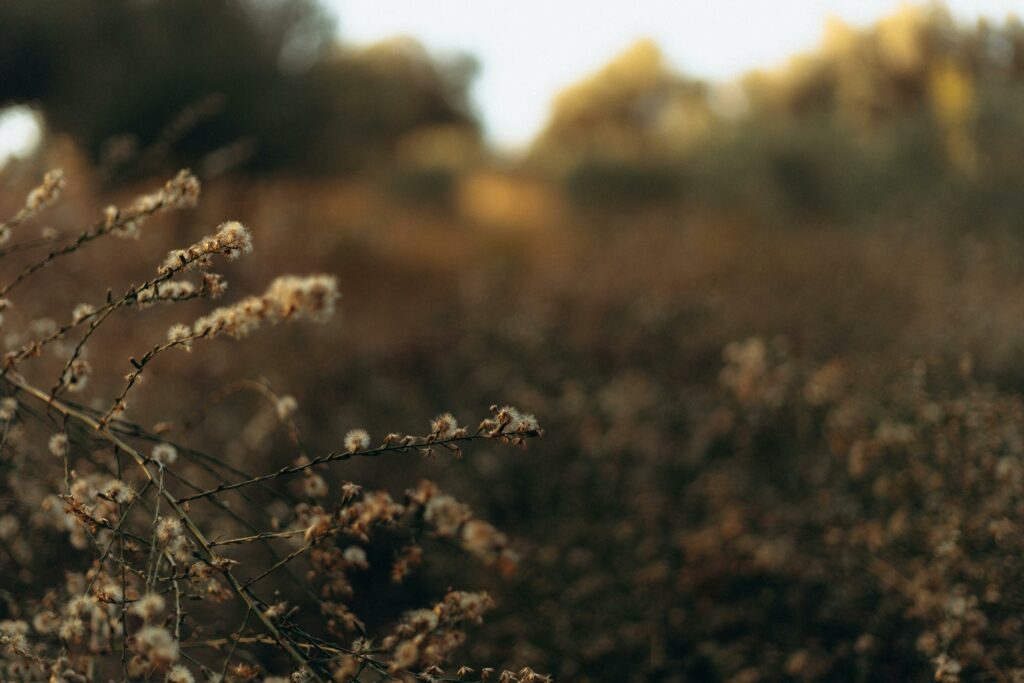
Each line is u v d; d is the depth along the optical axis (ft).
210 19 38.40
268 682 4.29
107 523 4.52
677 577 8.38
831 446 9.66
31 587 6.05
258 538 4.52
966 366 9.03
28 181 11.10
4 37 35.42
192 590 5.05
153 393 11.18
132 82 33.60
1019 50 35.60
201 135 33.91
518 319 17.30
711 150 44.42
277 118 36.29
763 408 11.46
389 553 8.45
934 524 7.48
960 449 7.74
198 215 16.37
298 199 27.09
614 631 7.61
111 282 12.25
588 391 14.01
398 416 12.52
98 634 5.12
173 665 4.15
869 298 18.06
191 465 8.77
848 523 8.40
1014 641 6.23
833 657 6.88
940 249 21.53
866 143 39.50
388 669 4.23
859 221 32.58
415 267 25.25
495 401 13.25
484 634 7.45
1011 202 26.40
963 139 32.19
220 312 4.49
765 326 16.30
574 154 50.93
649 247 24.36
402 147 56.29
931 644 6.15
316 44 42.45
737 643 7.30
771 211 37.17
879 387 10.71
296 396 12.53
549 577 8.31
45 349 8.70
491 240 31.83
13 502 5.85
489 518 9.68
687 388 13.87
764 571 8.28
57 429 5.58
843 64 46.75
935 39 41.24
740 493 9.85
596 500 10.03
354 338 15.98
